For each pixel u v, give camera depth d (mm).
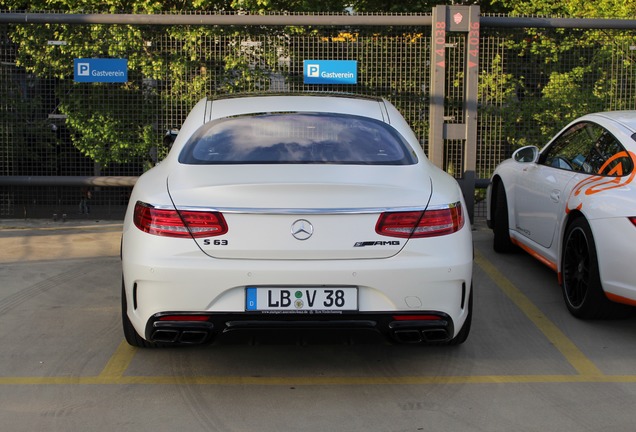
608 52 8602
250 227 3328
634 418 3322
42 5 11016
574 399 3545
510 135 8656
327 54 8438
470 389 3674
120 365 3980
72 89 8531
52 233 7859
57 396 3551
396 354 4191
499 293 5547
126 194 8727
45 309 5023
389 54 8438
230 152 3893
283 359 4105
